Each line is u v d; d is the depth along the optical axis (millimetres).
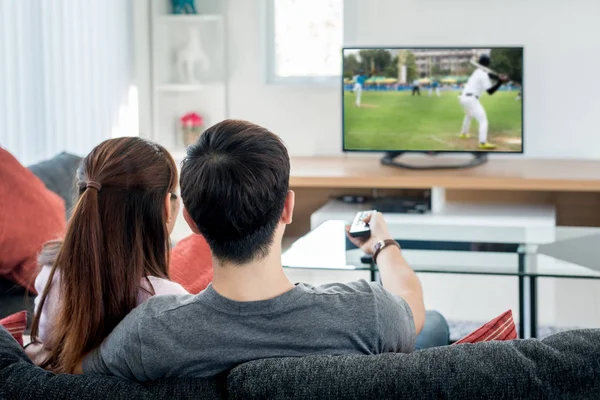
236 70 5461
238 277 1275
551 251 2799
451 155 5199
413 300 1533
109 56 5023
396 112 4859
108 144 1539
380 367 1186
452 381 1162
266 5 5473
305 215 5289
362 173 4672
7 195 2678
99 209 1479
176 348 1255
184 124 5398
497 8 5164
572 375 1156
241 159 1255
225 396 1214
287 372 1183
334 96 5395
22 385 1249
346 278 4246
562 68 5168
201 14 5461
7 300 2588
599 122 5184
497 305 4117
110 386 1239
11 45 4043
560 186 4461
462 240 3008
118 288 1468
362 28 5285
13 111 4082
